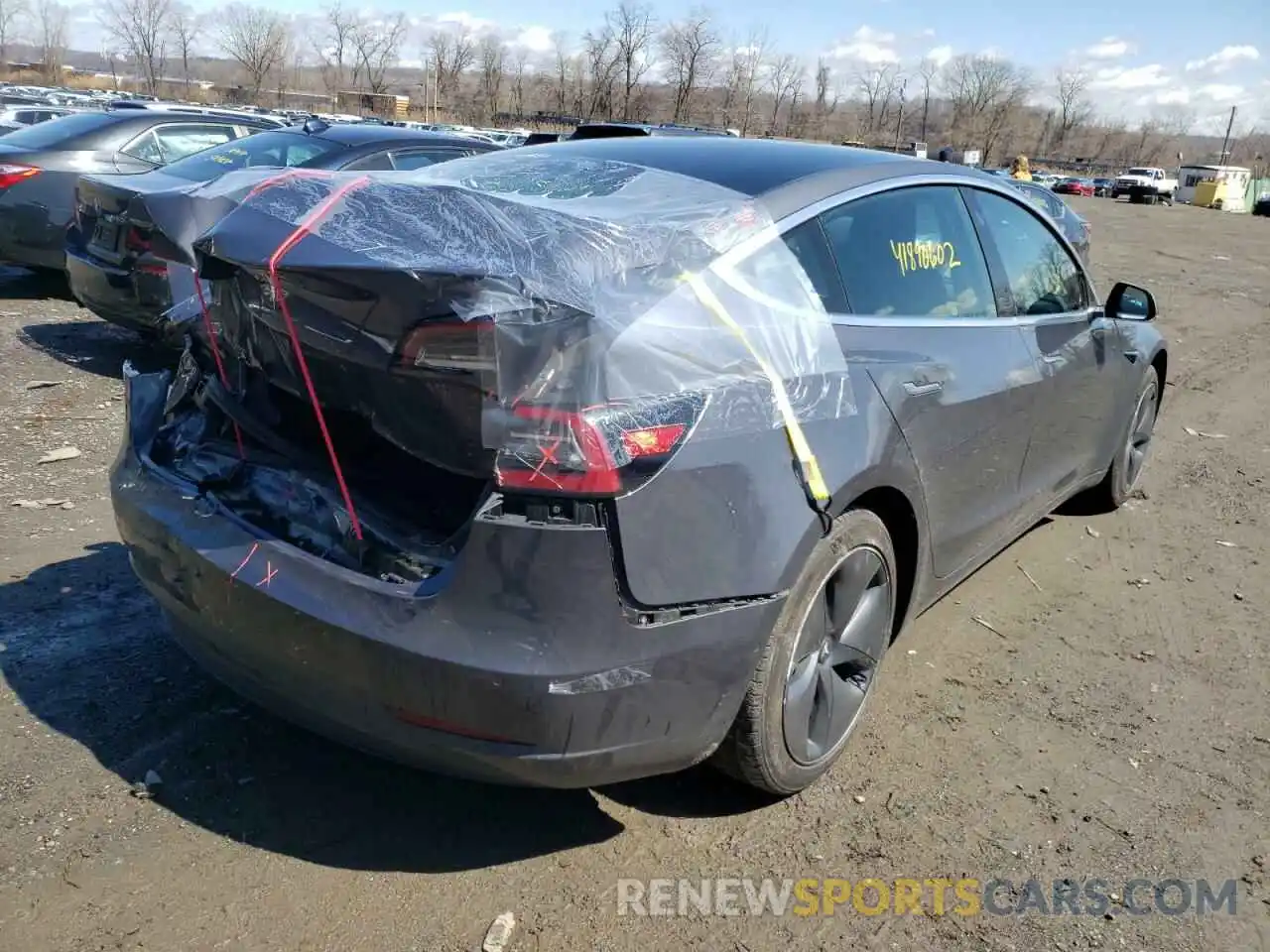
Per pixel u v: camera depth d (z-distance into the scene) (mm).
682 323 2346
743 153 3246
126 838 2580
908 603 3209
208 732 3025
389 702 2232
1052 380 3818
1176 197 72562
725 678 2396
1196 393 8281
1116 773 3041
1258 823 2836
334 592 2289
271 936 2309
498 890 2488
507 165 3238
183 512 2631
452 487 2402
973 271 3529
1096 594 4305
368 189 2594
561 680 2162
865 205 3090
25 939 2254
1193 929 2447
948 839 2730
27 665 3311
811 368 2613
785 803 2850
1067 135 122812
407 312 2207
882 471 2785
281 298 2451
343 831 2658
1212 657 3771
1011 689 3500
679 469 2252
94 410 6090
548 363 2143
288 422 2783
